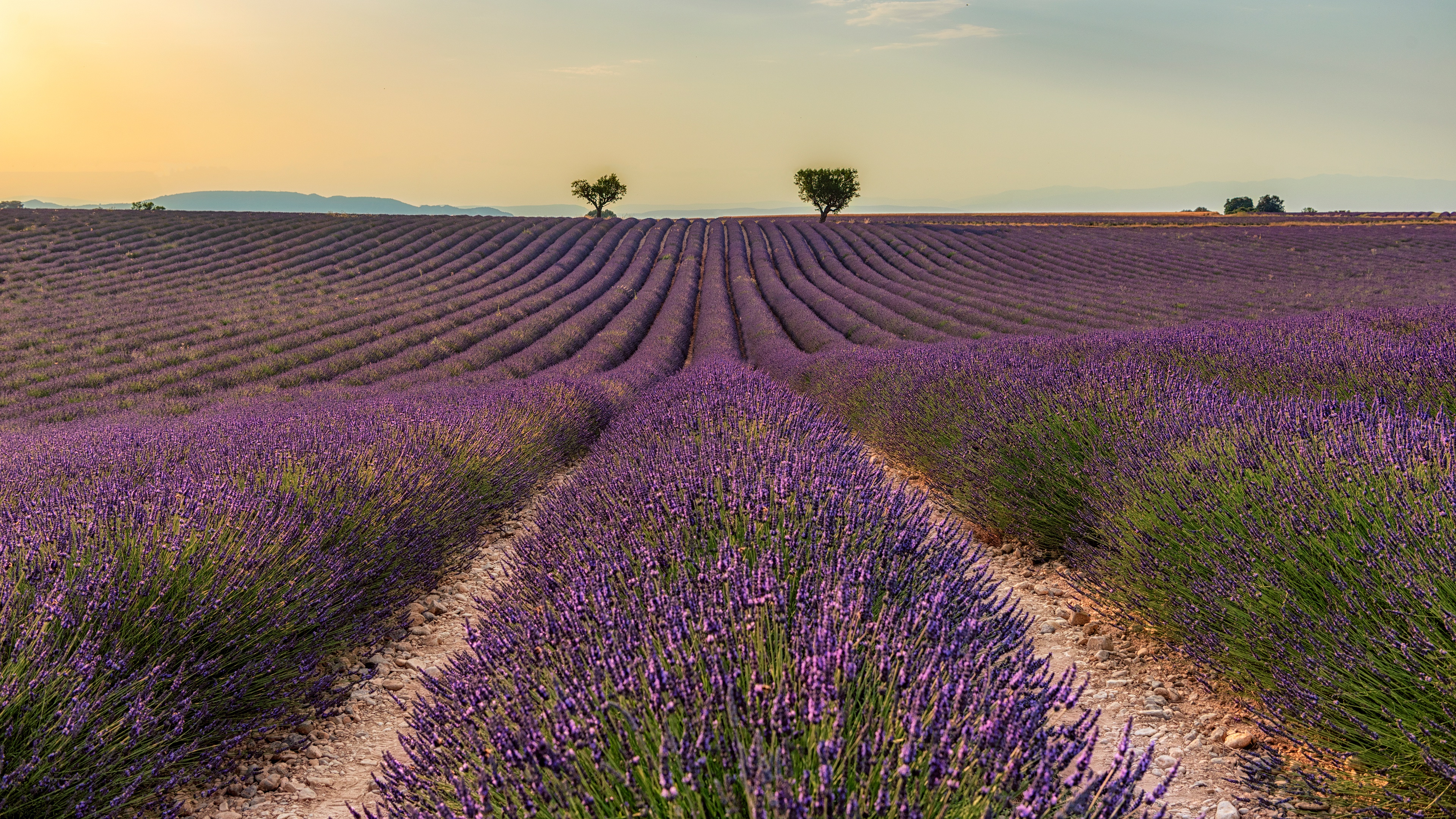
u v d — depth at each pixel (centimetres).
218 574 298
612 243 5503
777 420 550
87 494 387
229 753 289
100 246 3878
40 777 212
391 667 374
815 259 4816
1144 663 328
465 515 545
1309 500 283
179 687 266
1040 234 5578
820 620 197
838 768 150
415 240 4625
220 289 3030
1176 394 496
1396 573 227
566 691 182
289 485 426
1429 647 206
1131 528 355
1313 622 242
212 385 1650
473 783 178
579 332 2359
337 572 356
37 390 1612
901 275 3834
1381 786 210
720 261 4947
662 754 146
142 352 2008
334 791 268
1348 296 2664
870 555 256
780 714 159
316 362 1942
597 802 155
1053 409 510
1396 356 520
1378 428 318
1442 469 275
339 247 4181
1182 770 246
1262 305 2520
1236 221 6762
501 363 1780
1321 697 223
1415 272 3378
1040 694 183
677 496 329
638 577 258
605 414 1128
